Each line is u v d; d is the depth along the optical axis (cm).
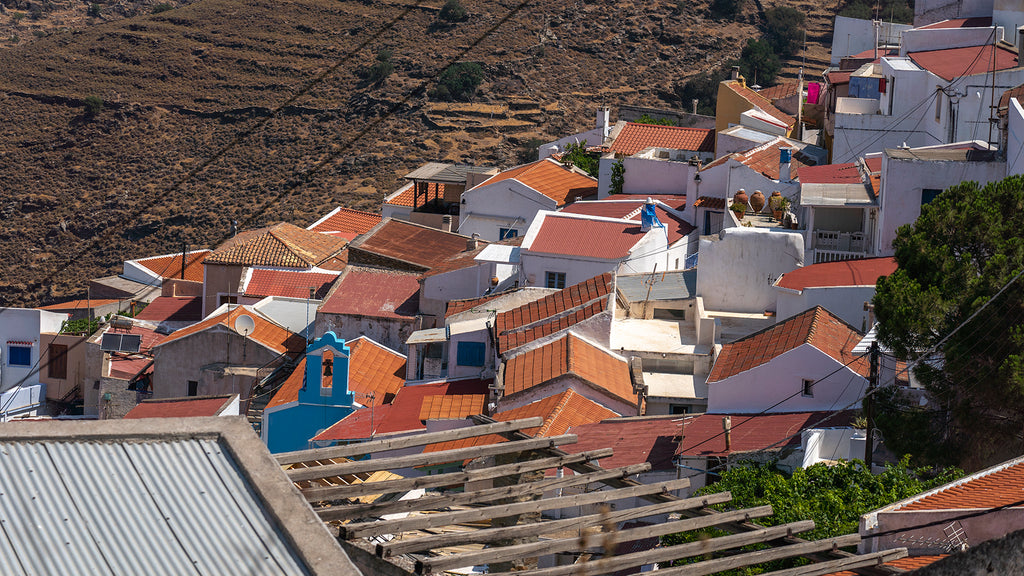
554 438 1678
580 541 1506
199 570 1225
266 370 5416
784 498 2570
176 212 10931
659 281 5122
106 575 1196
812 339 3719
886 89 6156
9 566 1179
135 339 5844
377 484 1508
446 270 5641
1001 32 6312
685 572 1533
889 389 3219
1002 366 2906
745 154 6169
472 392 4466
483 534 1505
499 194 6956
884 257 4425
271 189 11156
